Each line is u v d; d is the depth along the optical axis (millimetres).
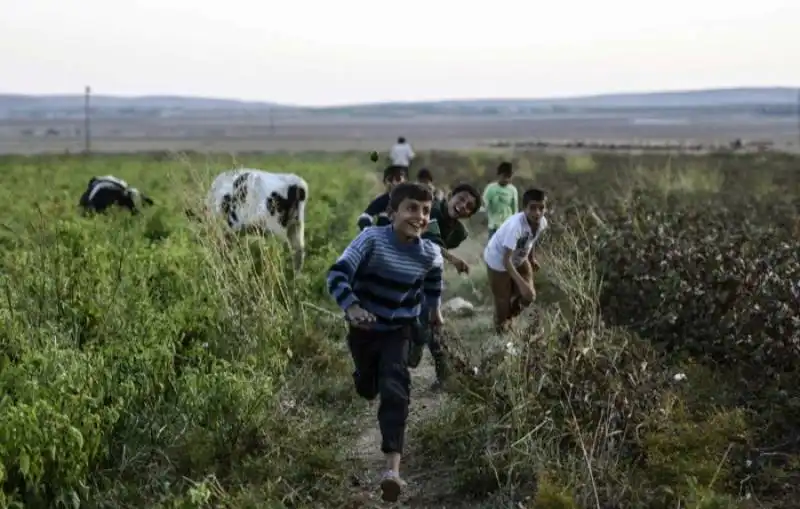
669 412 6559
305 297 10203
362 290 6086
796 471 6199
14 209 15641
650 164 34250
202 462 6020
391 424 5836
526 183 25516
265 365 7492
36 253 8305
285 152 62031
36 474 5281
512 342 7320
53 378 6043
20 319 7195
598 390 6457
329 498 5953
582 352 6668
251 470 6031
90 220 13086
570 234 10469
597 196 19469
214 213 9922
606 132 120312
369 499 6012
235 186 11828
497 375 6863
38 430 5312
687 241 10172
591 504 5602
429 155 48219
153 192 20484
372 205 8430
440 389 7902
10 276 7961
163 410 6570
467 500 5984
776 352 7477
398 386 5938
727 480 5957
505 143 84750
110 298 7680
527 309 10086
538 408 6418
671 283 8891
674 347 8352
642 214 12227
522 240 8648
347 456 6613
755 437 6594
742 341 7789
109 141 102750
